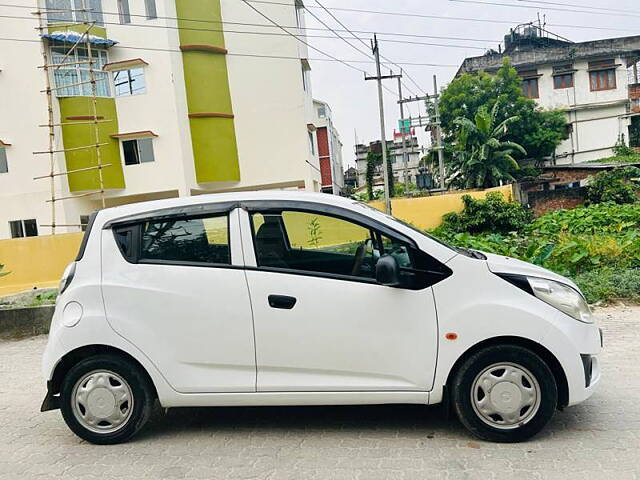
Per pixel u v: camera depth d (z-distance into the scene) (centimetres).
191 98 2112
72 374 377
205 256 375
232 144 2183
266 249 371
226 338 363
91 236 388
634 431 360
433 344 349
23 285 1415
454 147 3081
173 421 421
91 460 359
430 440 359
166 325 368
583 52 3506
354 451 349
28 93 1956
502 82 3144
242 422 411
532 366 341
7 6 1950
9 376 616
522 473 308
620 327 666
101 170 2014
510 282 352
